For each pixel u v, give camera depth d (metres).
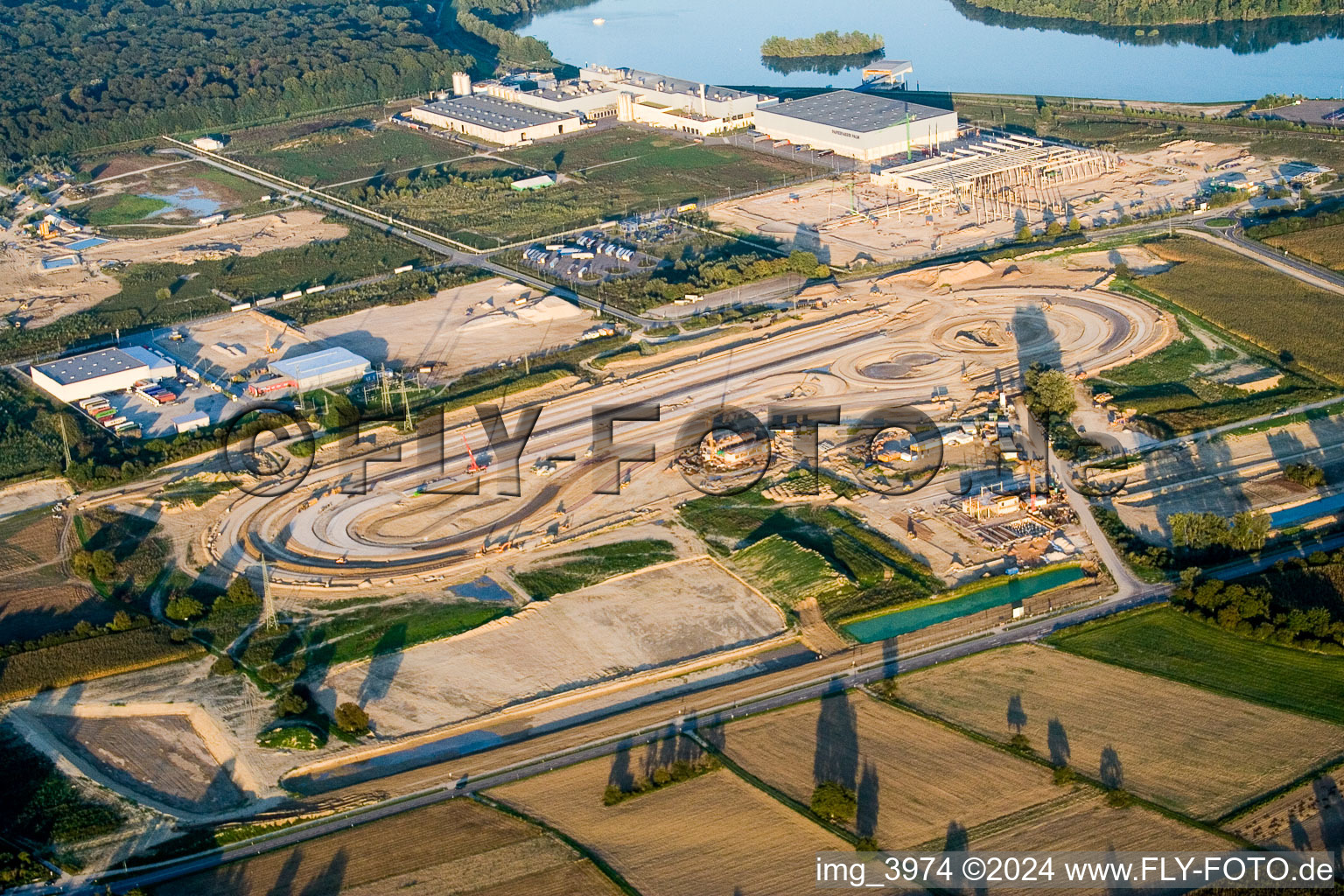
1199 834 170.38
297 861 174.38
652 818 178.50
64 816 185.50
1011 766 184.38
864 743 191.12
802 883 165.25
